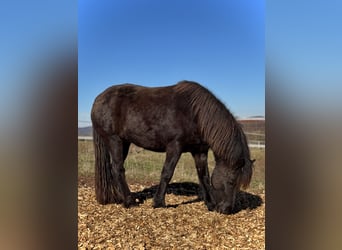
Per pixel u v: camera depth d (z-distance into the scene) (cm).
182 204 393
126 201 384
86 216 353
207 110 354
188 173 487
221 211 351
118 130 393
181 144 368
